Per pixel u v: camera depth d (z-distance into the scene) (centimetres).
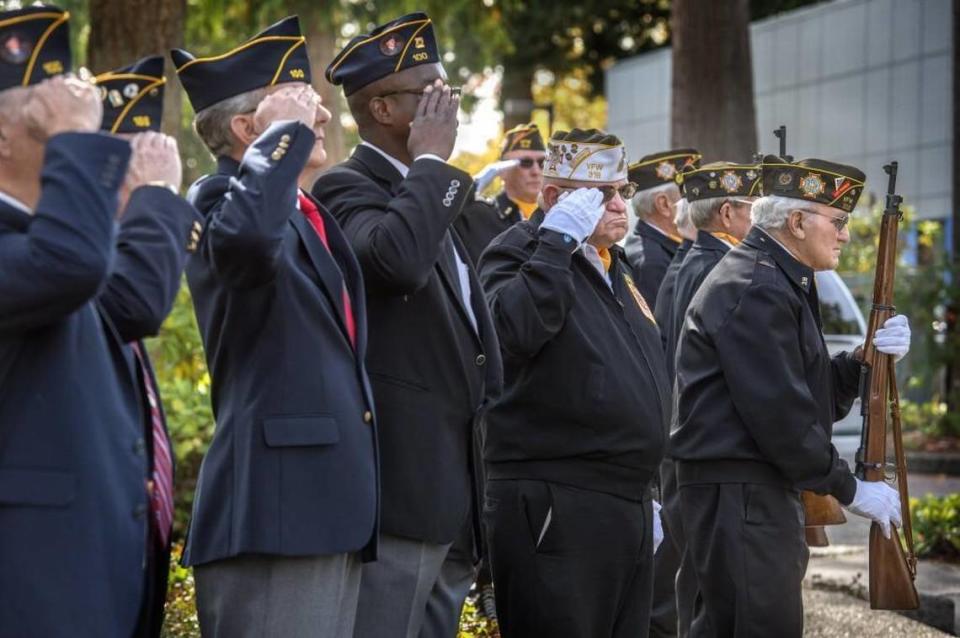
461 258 527
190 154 1834
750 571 583
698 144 1911
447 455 501
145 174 411
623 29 3775
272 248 416
